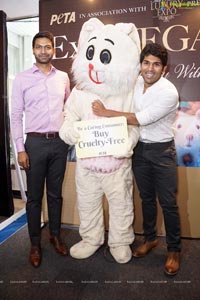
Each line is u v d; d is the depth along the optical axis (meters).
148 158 1.75
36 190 1.85
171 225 1.77
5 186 2.79
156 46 1.62
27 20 2.92
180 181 2.19
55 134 1.83
